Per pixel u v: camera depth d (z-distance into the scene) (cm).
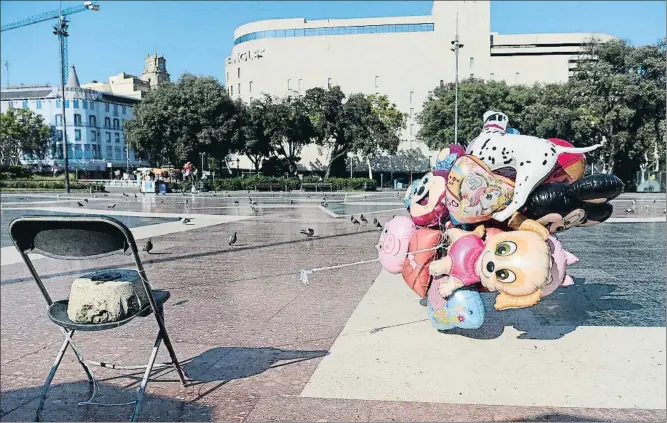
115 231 362
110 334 605
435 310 553
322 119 5784
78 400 432
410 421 384
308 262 1090
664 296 771
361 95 5912
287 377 470
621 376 464
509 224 538
